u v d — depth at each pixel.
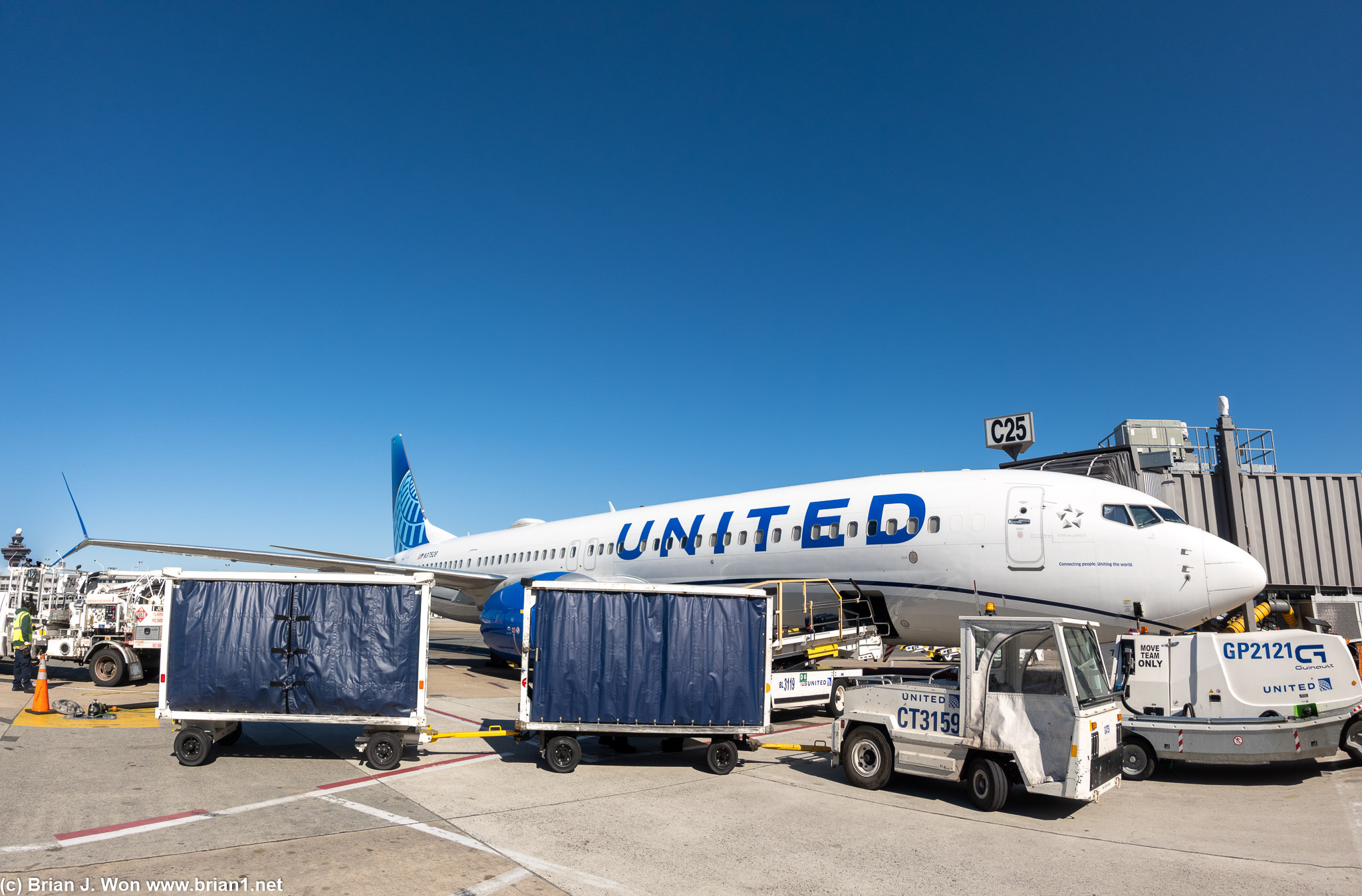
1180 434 25.00
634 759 11.53
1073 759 8.12
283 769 10.09
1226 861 7.11
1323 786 10.10
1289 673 10.72
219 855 6.70
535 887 6.19
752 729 10.69
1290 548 21.61
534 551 26.62
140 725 12.69
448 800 8.80
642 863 6.88
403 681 10.28
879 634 16.94
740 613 10.97
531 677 10.49
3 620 17.36
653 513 22.78
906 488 16.98
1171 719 10.52
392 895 5.93
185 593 10.30
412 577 10.48
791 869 6.79
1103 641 14.15
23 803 8.08
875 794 9.57
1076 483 15.04
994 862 7.05
